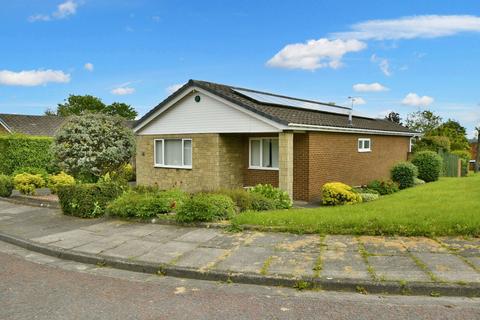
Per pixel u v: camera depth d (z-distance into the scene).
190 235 7.70
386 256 5.96
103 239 7.73
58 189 10.62
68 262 6.72
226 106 13.91
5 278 5.83
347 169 15.52
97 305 4.70
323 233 7.34
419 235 7.02
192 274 5.68
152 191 11.93
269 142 14.59
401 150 21.08
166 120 15.99
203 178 14.86
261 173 14.86
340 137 15.00
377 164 18.14
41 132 29.84
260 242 6.97
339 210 9.25
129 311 4.50
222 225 8.15
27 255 7.23
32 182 14.88
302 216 8.42
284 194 11.55
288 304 4.62
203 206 8.50
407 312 4.34
